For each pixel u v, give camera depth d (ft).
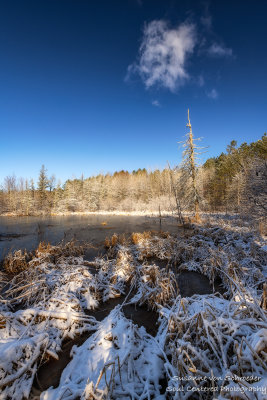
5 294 19.86
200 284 23.07
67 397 8.46
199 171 76.89
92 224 79.41
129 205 155.63
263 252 27.99
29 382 9.64
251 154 89.71
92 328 13.92
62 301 15.57
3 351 9.93
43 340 11.65
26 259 33.01
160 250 34.40
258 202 58.13
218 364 8.55
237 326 9.00
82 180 195.62
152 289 17.95
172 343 10.27
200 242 36.52
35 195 159.12
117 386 8.86
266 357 7.23
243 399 6.18
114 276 22.88
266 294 11.45
